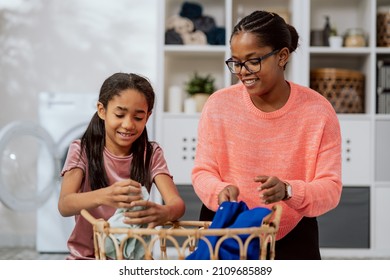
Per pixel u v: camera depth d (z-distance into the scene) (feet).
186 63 15.83
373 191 14.69
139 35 17.06
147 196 5.39
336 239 14.69
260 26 5.68
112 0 17.03
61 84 17.03
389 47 14.98
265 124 6.27
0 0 16.94
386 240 14.71
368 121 14.70
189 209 14.56
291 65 14.92
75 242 5.63
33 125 14.66
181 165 14.62
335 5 15.84
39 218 15.12
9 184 15.90
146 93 5.42
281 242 6.50
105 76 17.03
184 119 14.66
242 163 6.35
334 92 14.76
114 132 5.41
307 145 6.26
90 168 5.64
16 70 16.97
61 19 17.02
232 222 5.18
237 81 14.89
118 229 4.74
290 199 5.54
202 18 15.20
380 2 15.48
